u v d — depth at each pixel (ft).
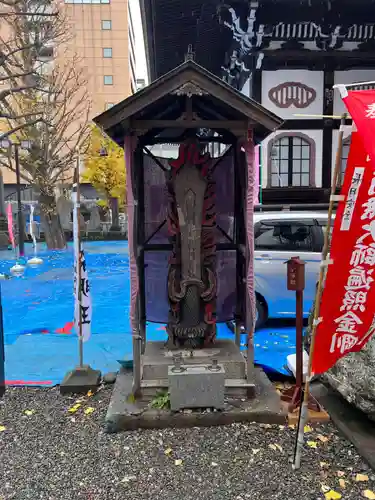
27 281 36.40
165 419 11.85
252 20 34.60
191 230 13.41
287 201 37.81
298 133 37.68
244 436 11.42
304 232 20.90
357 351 10.77
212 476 9.88
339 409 12.73
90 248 65.87
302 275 12.03
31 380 15.57
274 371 15.12
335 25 35.78
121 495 9.32
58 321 23.72
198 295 13.79
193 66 10.84
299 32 36.68
